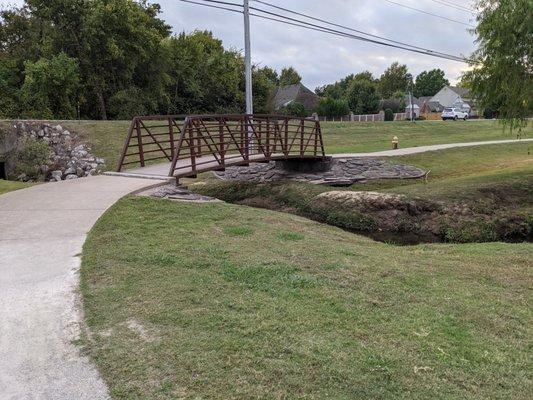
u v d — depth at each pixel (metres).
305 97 62.53
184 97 37.94
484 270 5.93
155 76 34.06
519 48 13.21
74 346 3.40
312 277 5.04
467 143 26.38
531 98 13.39
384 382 3.03
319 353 3.33
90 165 17.86
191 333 3.57
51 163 17.72
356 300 4.45
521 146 25.75
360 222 12.67
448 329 3.92
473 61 14.40
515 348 3.67
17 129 18.20
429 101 87.69
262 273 5.07
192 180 17.91
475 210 12.72
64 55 27.16
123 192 8.96
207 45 43.22
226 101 39.53
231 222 7.91
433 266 6.01
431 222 12.30
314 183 16.42
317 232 8.67
